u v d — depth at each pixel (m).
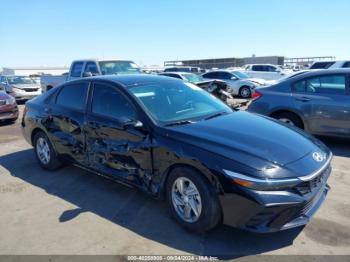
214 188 2.94
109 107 4.10
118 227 3.44
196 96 4.38
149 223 3.50
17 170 5.38
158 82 4.35
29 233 3.39
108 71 11.25
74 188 4.53
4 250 3.10
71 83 4.82
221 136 3.24
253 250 2.97
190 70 28.11
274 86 6.71
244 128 3.49
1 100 9.58
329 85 6.09
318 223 3.38
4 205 4.07
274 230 2.83
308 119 6.23
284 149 3.08
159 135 3.43
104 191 4.39
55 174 5.11
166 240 3.17
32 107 5.40
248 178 2.77
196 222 3.16
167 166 3.33
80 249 3.07
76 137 4.51
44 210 3.89
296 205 2.79
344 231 3.22
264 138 3.25
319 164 3.08
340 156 5.66
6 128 9.26
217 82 7.75
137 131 3.64
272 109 6.61
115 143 3.92
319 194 3.15
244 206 2.80
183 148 3.18
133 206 3.92
